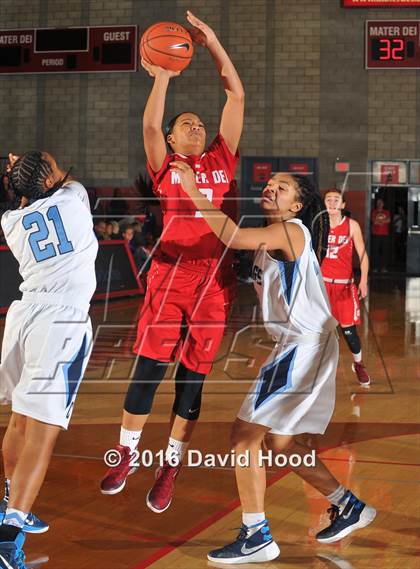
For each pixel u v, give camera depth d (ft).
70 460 13.44
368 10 53.16
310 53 53.72
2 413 16.88
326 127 54.03
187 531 10.32
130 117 55.16
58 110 56.08
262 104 54.39
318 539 9.80
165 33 11.08
